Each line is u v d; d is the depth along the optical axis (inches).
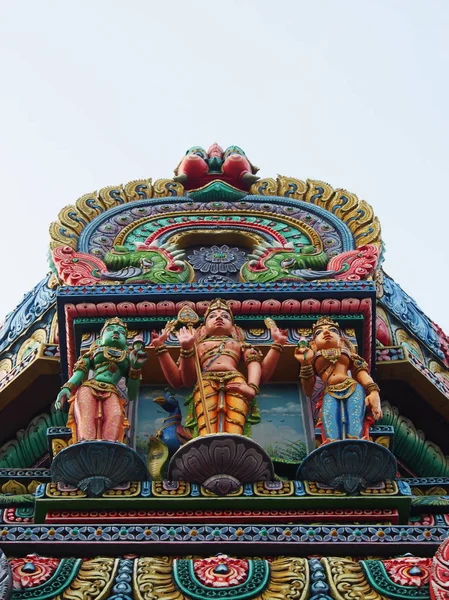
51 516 358.6
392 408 462.6
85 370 390.0
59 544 344.2
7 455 466.0
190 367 399.5
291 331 430.9
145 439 404.2
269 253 475.5
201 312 430.6
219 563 325.7
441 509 375.2
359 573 324.8
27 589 317.4
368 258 468.8
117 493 361.4
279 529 348.5
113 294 434.0
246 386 387.9
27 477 402.9
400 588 319.6
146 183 526.0
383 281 510.0
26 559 329.4
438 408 464.8
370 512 362.9
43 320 499.8
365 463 366.3
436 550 342.3
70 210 502.3
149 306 432.1
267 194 525.0
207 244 498.3
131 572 323.6
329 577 322.7
